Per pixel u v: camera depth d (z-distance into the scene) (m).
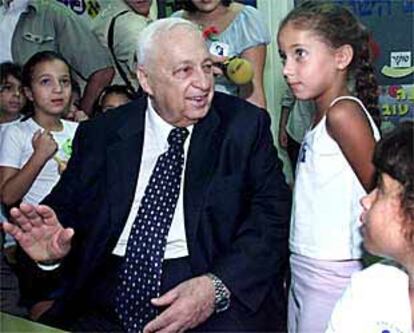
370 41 1.59
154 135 1.58
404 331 1.00
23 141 2.23
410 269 0.99
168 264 1.53
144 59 1.53
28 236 1.50
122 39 2.40
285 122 2.42
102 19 2.45
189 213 1.52
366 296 1.03
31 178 2.18
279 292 1.61
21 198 2.17
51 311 1.61
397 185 0.96
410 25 2.62
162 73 1.50
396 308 1.01
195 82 1.50
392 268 1.03
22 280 1.62
